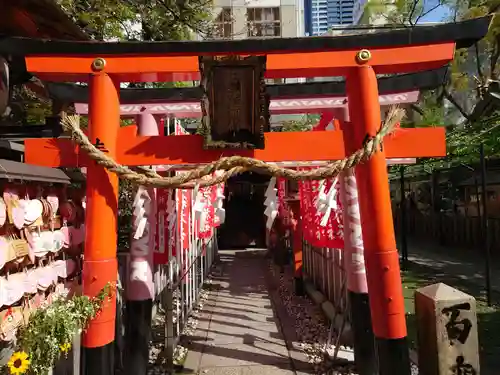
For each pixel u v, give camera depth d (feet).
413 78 18.60
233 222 59.21
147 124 18.33
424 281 32.07
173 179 10.62
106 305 11.09
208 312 24.66
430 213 58.03
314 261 28.84
